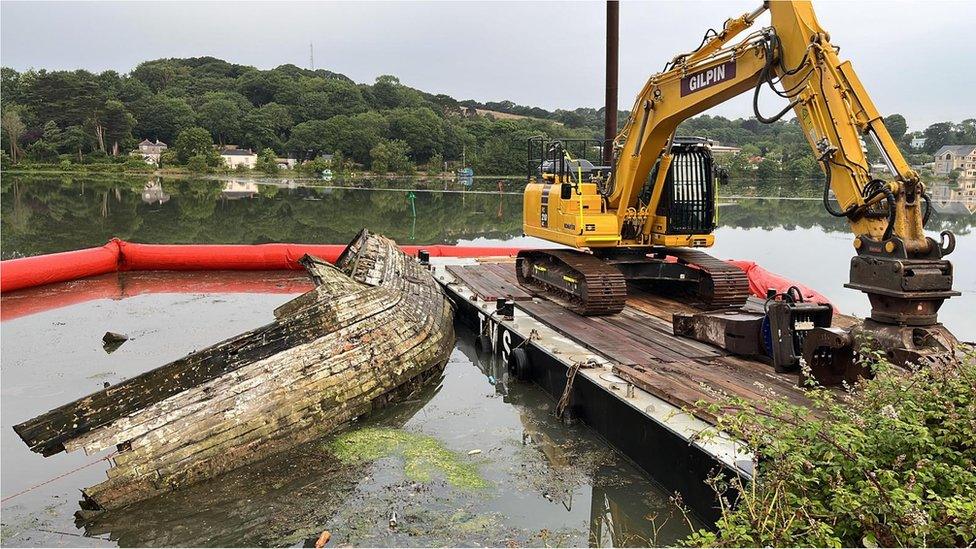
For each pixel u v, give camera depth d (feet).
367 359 24.71
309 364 22.84
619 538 16.83
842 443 12.07
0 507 18.30
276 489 19.01
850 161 18.53
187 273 54.54
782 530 11.23
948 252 17.43
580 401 24.16
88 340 34.53
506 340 31.14
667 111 27.45
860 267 18.44
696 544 12.62
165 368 20.10
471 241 77.56
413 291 34.09
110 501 17.70
